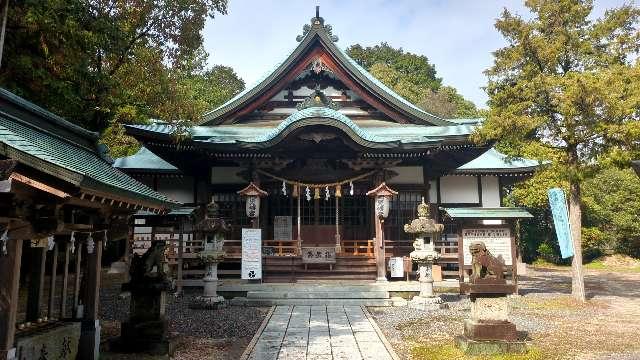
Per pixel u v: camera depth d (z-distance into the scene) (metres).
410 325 12.21
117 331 11.45
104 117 16.77
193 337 10.80
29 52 12.83
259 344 10.03
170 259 18.05
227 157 19.58
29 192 5.03
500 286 9.35
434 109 49.84
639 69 14.21
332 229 21.19
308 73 22.67
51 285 8.01
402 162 21.47
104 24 14.09
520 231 40.53
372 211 20.98
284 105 22.72
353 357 8.98
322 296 16.06
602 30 15.40
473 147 19.88
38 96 13.49
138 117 21.14
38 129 7.21
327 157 20.05
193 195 22.73
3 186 4.32
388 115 22.53
